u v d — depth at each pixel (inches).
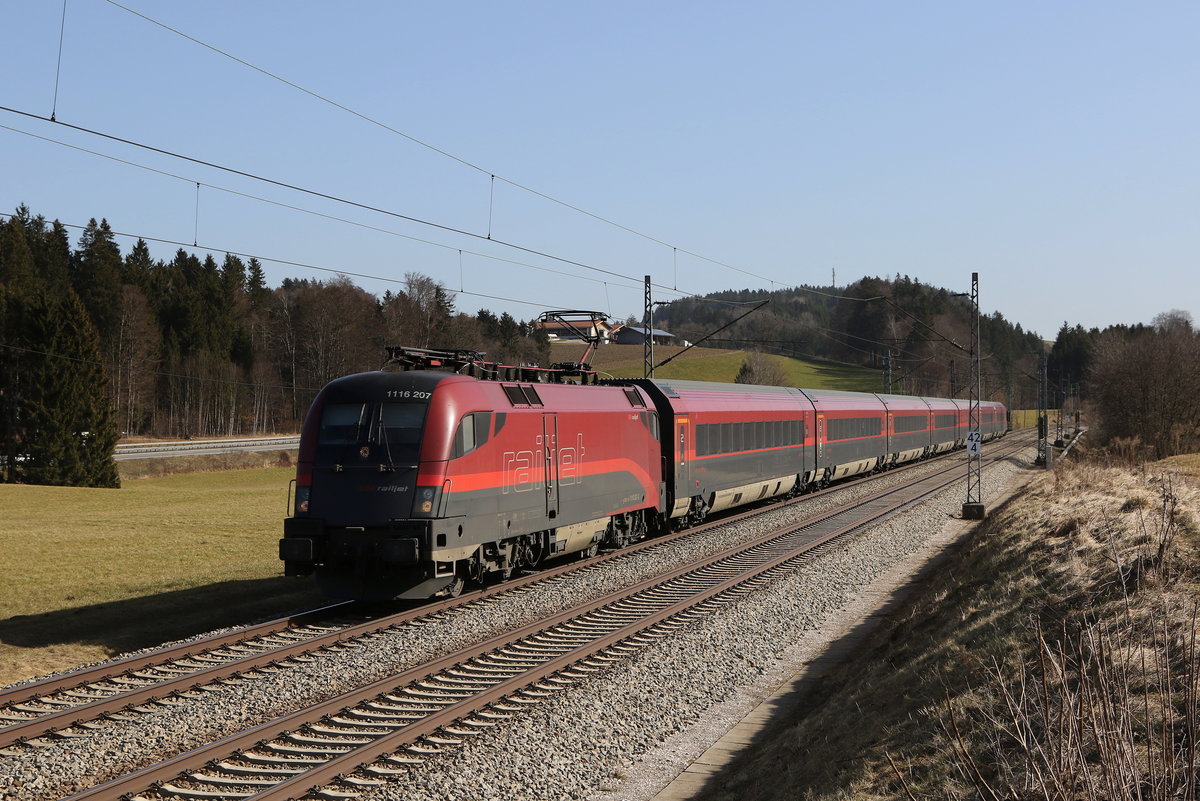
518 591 658.2
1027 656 363.3
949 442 2410.2
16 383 2044.8
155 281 3809.1
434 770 331.6
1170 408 2265.0
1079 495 799.7
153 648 491.2
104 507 1448.1
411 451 580.4
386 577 586.6
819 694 462.0
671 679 467.8
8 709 388.2
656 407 922.7
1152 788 197.9
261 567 777.6
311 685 433.7
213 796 306.0
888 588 723.4
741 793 337.1
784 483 1290.6
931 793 278.2
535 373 742.5
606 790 338.3
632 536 880.9
